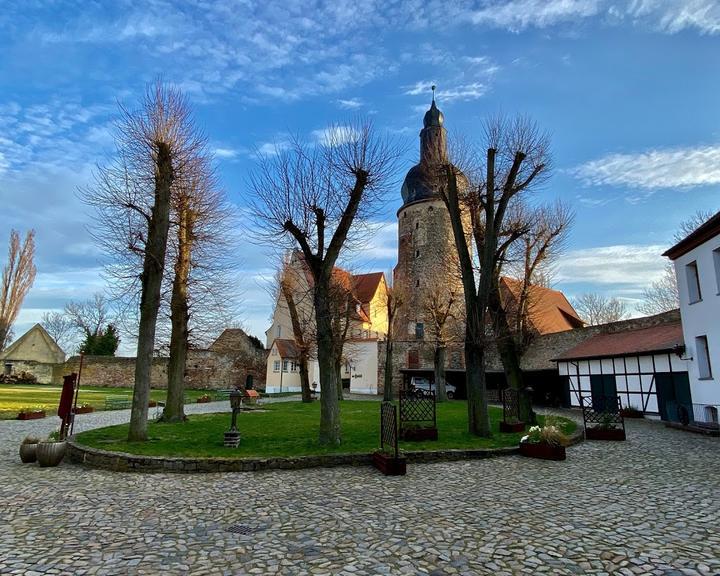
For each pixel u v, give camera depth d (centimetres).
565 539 562
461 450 1136
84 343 5638
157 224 1382
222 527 621
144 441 1251
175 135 1491
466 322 1468
